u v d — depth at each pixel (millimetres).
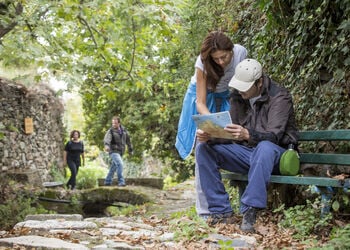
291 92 5695
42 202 12703
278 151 4312
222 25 7805
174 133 16703
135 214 8117
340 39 4895
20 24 9391
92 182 16891
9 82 14711
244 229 4219
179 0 9180
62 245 3764
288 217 4406
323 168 5141
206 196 4637
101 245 3877
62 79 9359
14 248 3773
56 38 10258
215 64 4555
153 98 16156
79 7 9000
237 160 4578
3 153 14211
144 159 21281
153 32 10680
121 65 11109
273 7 5648
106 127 18016
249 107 4582
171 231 4504
